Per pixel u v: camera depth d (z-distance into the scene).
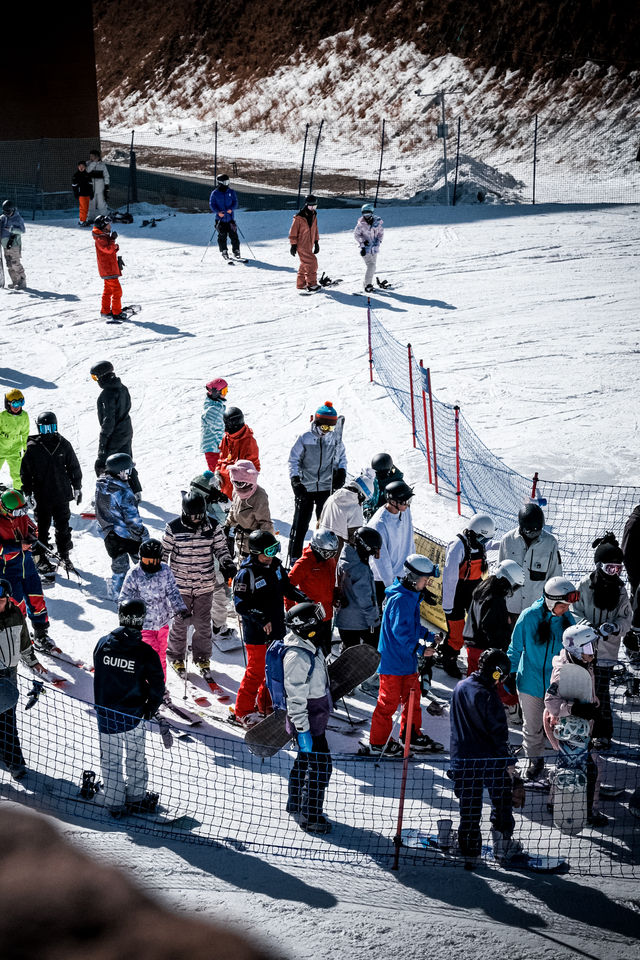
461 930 4.83
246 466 8.32
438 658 8.01
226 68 58.03
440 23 51.06
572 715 5.79
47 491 9.30
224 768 6.51
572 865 5.50
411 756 6.71
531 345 17.00
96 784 6.01
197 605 7.48
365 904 5.04
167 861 5.33
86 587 9.41
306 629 5.76
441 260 22.94
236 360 16.59
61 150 36.59
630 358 16.17
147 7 65.25
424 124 47.00
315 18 55.94
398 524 7.87
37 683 6.36
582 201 34.94
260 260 23.48
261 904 4.96
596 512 10.84
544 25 47.16
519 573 6.86
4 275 21.14
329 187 37.97
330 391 15.04
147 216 29.64
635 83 43.34
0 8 34.75
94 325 18.56
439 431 13.24
